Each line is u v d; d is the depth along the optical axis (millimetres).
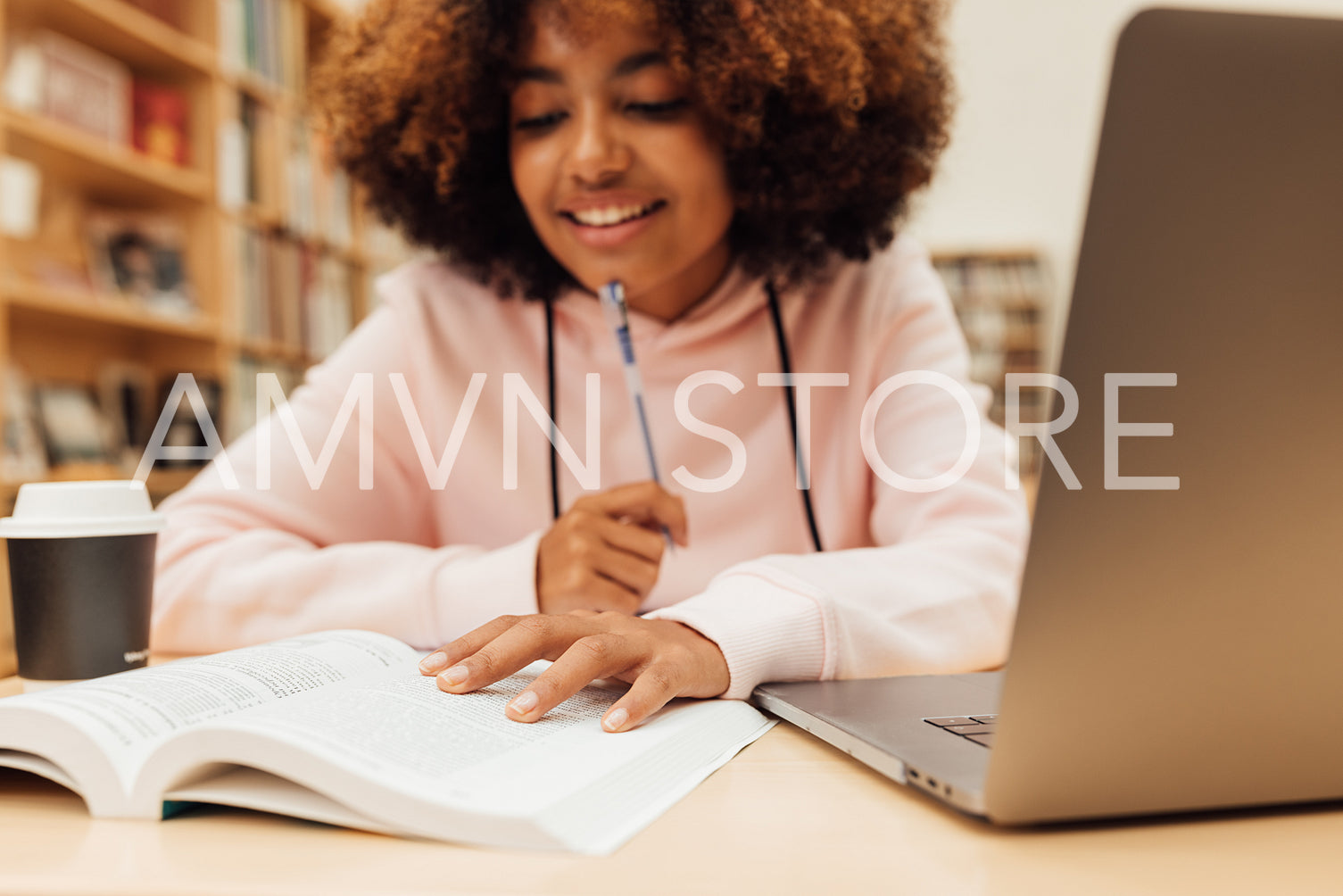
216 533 924
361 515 1109
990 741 476
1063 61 6184
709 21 929
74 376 2570
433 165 1131
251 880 345
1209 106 323
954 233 6473
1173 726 375
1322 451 355
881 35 1039
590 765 431
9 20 2307
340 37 1180
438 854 371
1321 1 4496
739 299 1119
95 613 640
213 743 411
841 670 641
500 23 968
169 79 2648
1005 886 342
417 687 532
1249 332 339
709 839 390
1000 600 758
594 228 1004
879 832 399
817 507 1140
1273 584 365
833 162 1040
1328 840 388
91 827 411
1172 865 363
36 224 2395
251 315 2785
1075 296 329
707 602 660
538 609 803
